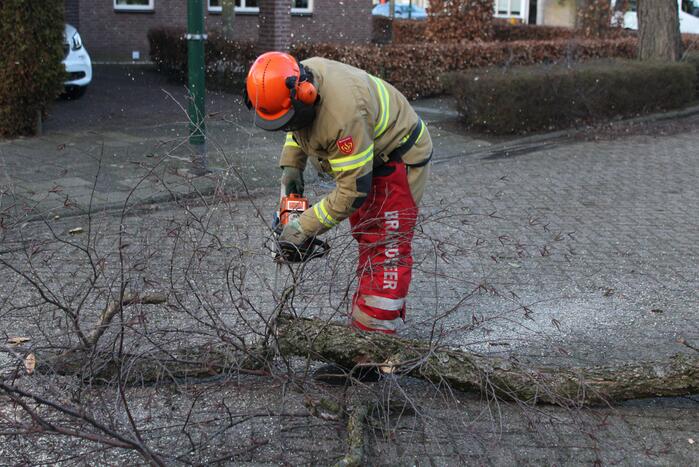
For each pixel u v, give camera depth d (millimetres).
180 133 10258
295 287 3395
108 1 19422
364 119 3328
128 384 3617
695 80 14656
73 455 3027
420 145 3689
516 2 30219
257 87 3209
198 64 8359
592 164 9555
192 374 3607
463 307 4859
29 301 4586
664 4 14633
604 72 12180
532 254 5949
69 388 3305
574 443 3338
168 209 6762
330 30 21250
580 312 4844
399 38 21156
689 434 3432
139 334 3240
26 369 3342
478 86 11141
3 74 9297
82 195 7152
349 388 3580
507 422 3479
